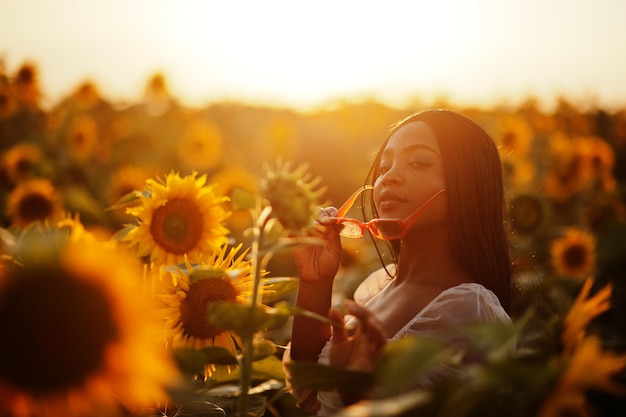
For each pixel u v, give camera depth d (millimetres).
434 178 1663
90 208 4176
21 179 5750
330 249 1646
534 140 8664
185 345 1565
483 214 1699
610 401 1813
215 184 1855
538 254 4445
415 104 11141
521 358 1032
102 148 8219
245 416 1128
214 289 1566
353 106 11867
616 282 3949
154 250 1753
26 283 854
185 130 10023
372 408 804
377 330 1174
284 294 1524
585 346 908
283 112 13297
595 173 6160
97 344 868
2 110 7047
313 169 9906
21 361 851
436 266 1667
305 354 1648
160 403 1373
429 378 1301
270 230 1123
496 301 1547
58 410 862
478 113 9672
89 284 866
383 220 1605
